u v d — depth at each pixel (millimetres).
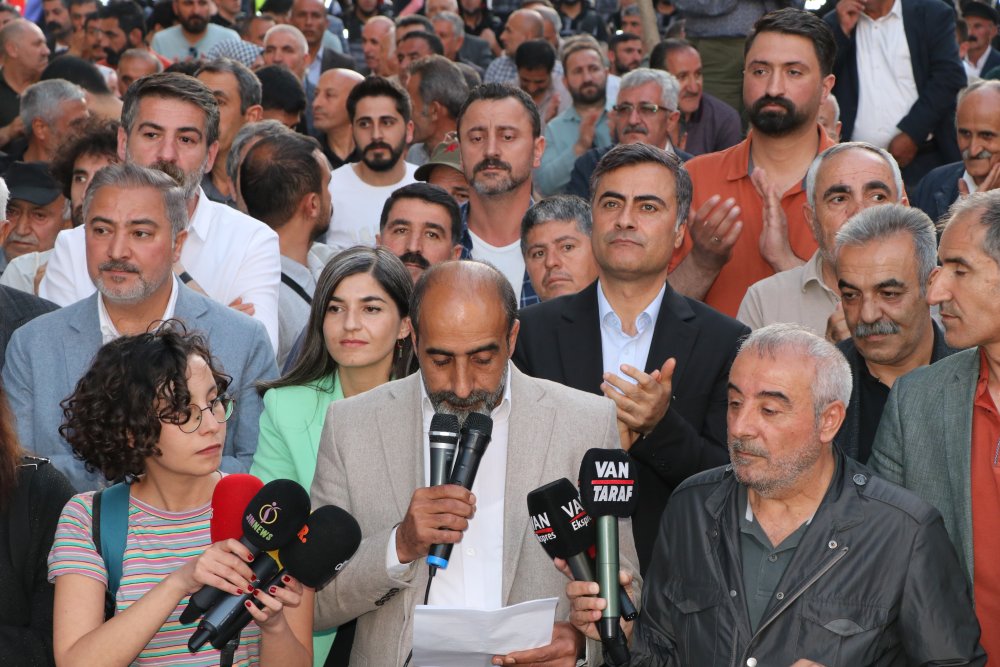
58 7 13461
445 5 13391
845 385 3635
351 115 8031
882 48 8352
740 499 3746
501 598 3688
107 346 3520
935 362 4219
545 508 3396
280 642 3418
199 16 12469
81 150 6547
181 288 4980
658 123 7852
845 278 4410
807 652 3490
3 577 3590
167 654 3502
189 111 5828
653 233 4559
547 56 10445
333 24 14297
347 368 4559
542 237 5629
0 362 5008
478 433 3447
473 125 6434
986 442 3963
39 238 6941
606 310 4703
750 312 5582
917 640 3508
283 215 6145
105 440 3439
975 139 6707
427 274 3721
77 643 3289
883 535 3574
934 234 4418
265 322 5707
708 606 3645
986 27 11445
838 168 5324
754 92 6227
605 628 3332
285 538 3178
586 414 3865
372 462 3840
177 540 3547
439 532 3365
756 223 6238
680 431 4301
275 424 4477
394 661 3709
